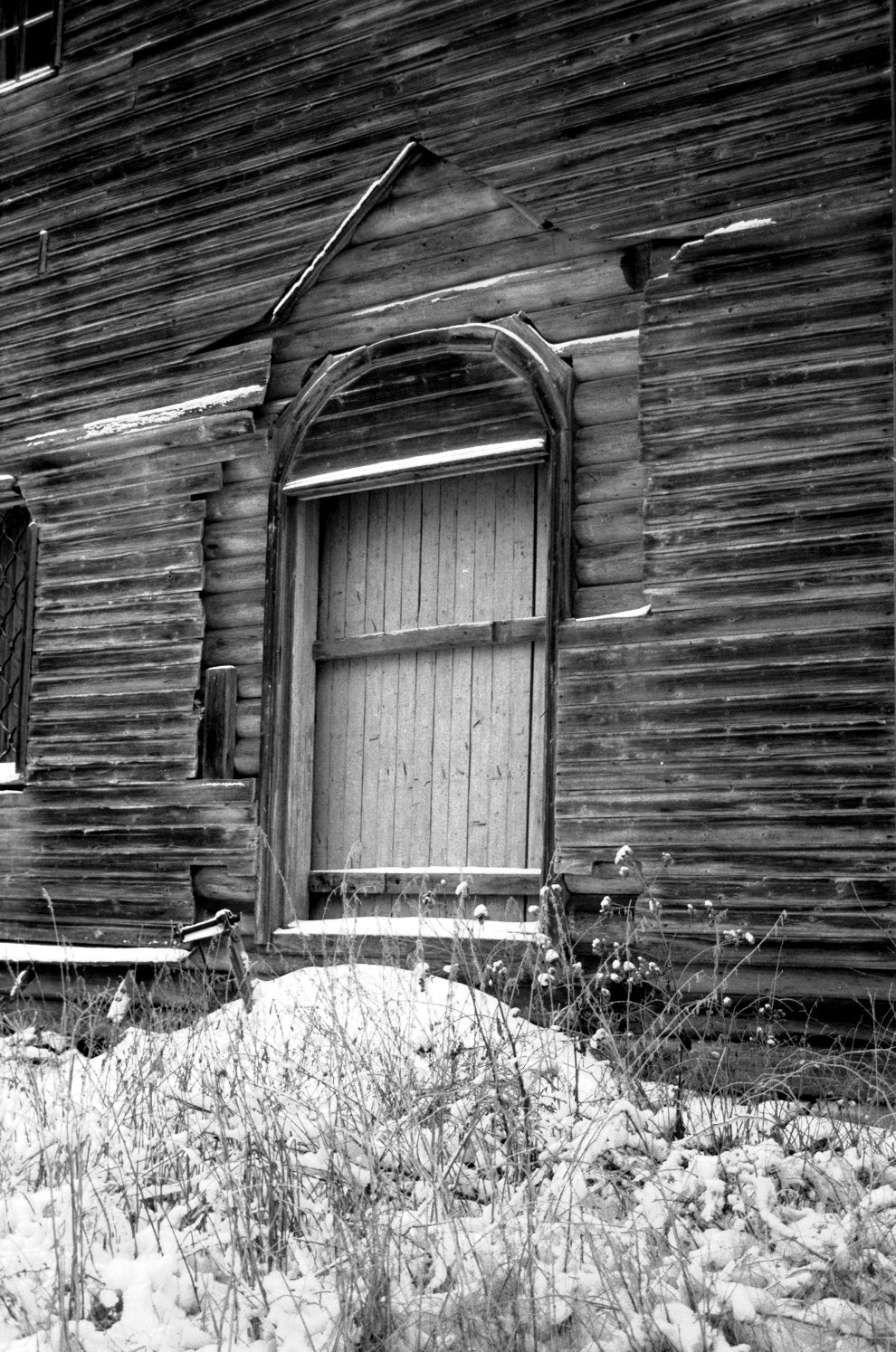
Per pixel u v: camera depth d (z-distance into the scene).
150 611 8.63
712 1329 3.76
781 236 6.62
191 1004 7.57
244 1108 4.96
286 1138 4.91
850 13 6.56
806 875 6.30
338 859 8.05
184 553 8.54
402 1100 4.92
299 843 8.05
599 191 7.20
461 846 7.64
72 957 8.35
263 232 8.40
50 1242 4.50
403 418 7.78
